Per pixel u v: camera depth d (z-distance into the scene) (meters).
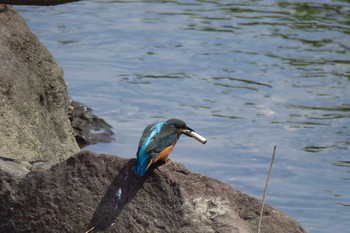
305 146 16.58
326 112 18.42
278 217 8.67
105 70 20.92
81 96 19.05
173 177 8.67
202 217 8.47
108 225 8.62
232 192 8.80
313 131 17.36
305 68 21.09
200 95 19.33
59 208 8.79
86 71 20.81
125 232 8.56
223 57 21.84
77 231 8.69
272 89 19.73
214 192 8.70
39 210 8.85
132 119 17.77
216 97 19.22
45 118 13.62
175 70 20.97
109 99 18.94
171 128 9.00
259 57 21.84
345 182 14.96
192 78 20.41
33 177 8.99
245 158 15.89
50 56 14.41
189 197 8.59
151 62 21.55
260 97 19.25
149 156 8.51
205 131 17.23
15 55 13.52
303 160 15.88
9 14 13.88
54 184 8.88
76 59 21.67
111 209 8.66
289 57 21.84
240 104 18.83
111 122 17.47
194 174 8.86
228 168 15.38
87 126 16.88
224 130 17.31
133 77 20.45
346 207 13.90
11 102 12.88
